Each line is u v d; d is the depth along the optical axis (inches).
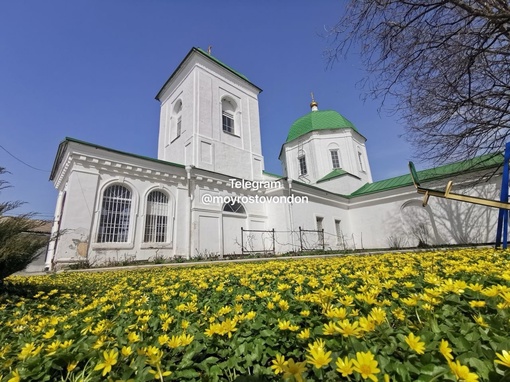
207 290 123.8
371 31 266.7
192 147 623.2
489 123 334.3
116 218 434.9
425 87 318.0
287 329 53.8
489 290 58.4
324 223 756.0
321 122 1026.7
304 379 37.6
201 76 694.5
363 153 1060.5
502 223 219.0
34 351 50.9
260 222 659.4
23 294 154.2
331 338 48.4
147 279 185.2
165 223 497.0
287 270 173.2
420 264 148.6
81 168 405.7
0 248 143.3
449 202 659.4
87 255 385.4
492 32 242.2
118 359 47.2
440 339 43.8
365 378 33.3
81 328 68.7
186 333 59.7
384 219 783.7
